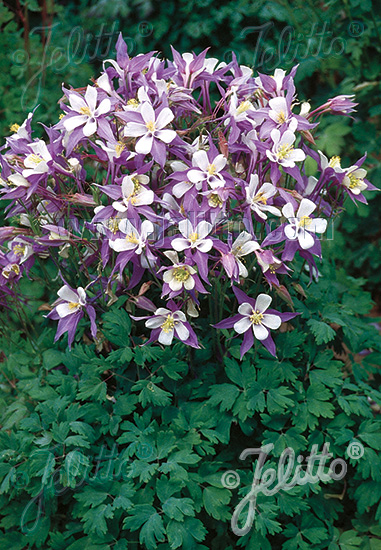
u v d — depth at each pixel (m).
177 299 0.65
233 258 0.60
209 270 0.64
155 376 0.68
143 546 0.65
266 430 0.67
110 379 0.70
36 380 0.70
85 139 0.66
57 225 0.68
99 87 0.65
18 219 0.71
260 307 0.62
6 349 0.76
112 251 0.65
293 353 0.68
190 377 0.69
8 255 0.68
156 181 0.64
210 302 0.66
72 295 0.64
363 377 0.74
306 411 0.67
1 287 0.70
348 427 0.70
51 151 0.63
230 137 0.62
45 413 0.66
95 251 0.66
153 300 0.69
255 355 0.68
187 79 0.66
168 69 0.67
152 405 0.68
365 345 0.76
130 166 0.63
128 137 0.62
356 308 0.79
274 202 0.64
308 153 0.66
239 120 0.63
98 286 0.70
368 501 0.67
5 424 0.69
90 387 0.66
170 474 0.63
